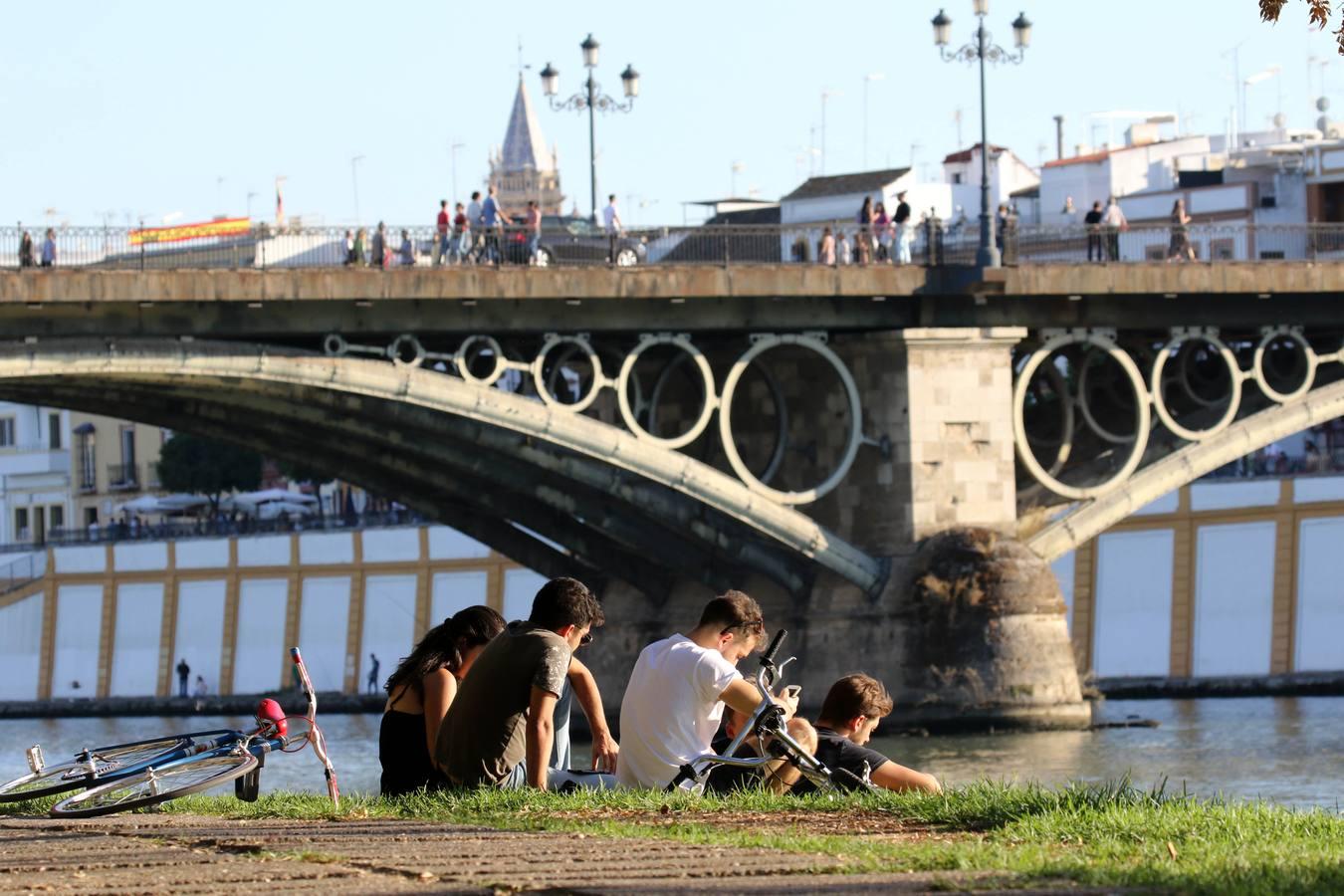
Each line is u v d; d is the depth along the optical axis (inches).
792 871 969.5
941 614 4249.5
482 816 1206.9
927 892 909.8
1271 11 1855.3
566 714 1483.8
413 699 1402.6
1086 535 4429.1
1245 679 5944.9
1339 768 3619.6
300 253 3868.1
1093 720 4537.4
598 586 4862.2
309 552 7298.2
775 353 4426.7
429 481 4461.1
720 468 4416.8
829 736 1373.0
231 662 7445.9
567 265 3924.7
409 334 3860.7
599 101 4675.2
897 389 4293.8
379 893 882.8
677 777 1320.1
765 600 4522.6
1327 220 7455.7
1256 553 5974.4
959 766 3659.0
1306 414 4507.9
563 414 3932.1
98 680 7780.5
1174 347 4407.0
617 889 895.1
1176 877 965.8
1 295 3508.9
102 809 1309.1
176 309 3678.6
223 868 970.7
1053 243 5078.7
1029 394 4835.1
